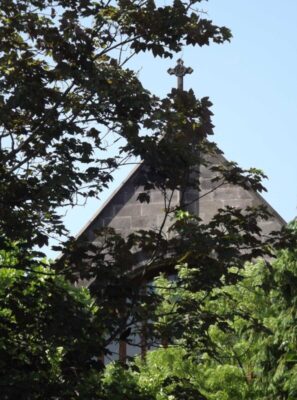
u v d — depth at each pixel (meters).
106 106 34.09
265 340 49.94
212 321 34.78
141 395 37.38
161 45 35.31
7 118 34.03
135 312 34.12
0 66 35.56
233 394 49.97
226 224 35.72
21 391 32.88
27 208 34.41
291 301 50.06
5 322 34.66
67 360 34.34
